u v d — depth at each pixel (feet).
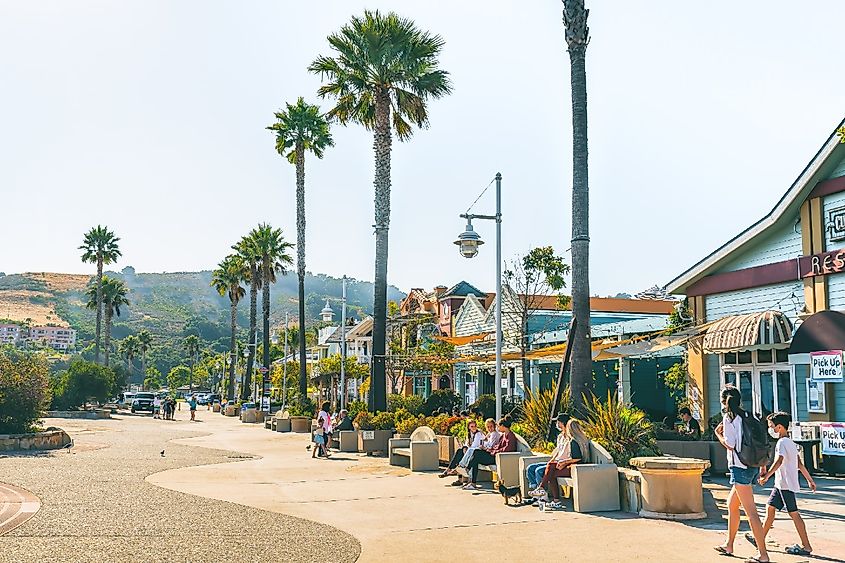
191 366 504.02
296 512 38.17
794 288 61.46
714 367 69.77
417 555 28.14
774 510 28.30
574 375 50.93
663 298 145.07
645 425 45.52
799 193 59.88
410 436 68.33
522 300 105.29
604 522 34.63
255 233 193.47
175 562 26.45
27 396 79.15
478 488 47.47
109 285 287.28
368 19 91.71
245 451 80.59
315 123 153.17
